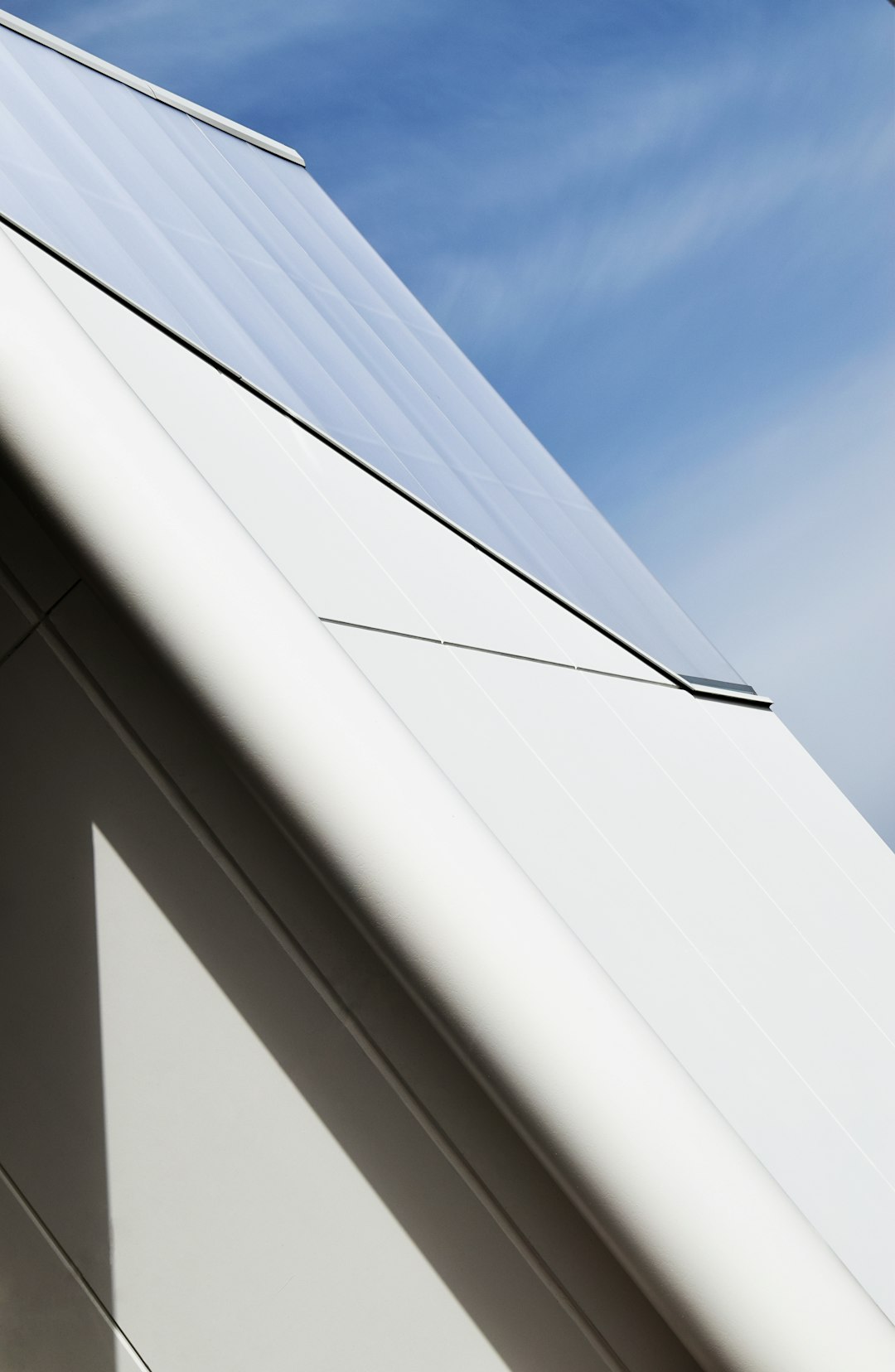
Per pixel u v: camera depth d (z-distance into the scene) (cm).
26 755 533
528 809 601
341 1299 481
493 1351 462
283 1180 490
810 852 880
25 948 535
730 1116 499
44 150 871
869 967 748
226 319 864
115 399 489
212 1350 498
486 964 430
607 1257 451
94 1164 520
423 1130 472
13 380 473
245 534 493
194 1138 505
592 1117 418
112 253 791
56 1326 524
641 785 745
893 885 955
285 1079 490
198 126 1320
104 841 521
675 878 662
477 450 1137
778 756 1058
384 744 455
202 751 506
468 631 733
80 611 521
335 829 445
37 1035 532
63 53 1145
